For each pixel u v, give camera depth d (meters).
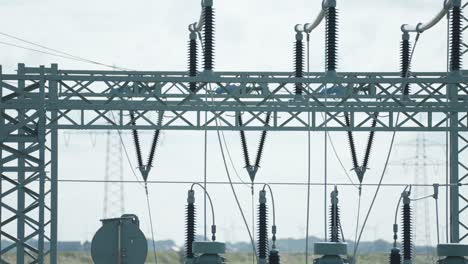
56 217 56.84
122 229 50.78
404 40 61.50
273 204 56.53
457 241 61.00
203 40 54.41
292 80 54.69
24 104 55.44
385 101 56.50
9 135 55.84
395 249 57.22
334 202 58.09
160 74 59.78
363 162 60.25
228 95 55.44
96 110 55.72
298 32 59.41
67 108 55.31
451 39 55.56
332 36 54.81
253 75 61.03
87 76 54.88
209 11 54.22
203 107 55.12
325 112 56.22
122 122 55.91
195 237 57.31
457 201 61.16
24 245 55.88
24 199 56.03
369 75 61.94
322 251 50.47
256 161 59.69
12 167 55.94
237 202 55.94
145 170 59.88
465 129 57.62
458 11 55.41
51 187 56.97
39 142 55.66
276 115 56.56
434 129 57.41
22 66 59.31
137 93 58.16
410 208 58.81
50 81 55.69
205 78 54.38
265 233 57.03
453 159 60.88
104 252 50.66
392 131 57.00
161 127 55.88
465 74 62.84
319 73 60.53
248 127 56.06
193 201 57.41
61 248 112.12
